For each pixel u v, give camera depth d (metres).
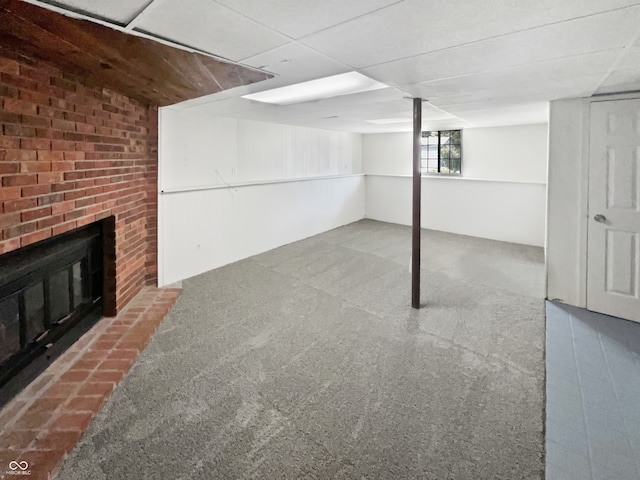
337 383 2.25
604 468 1.61
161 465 1.63
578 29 1.58
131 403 2.05
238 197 4.95
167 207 3.97
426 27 1.56
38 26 1.52
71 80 2.29
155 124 3.70
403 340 2.79
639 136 2.91
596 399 2.09
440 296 3.69
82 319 2.75
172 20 1.48
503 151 6.16
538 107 3.85
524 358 2.52
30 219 1.95
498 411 1.99
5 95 1.75
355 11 1.40
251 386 2.22
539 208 5.74
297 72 2.30
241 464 1.64
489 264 4.80
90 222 2.60
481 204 6.35
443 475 1.58
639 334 2.85
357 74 2.64
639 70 2.27
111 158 2.88
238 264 4.82
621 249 3.09
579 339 2.78
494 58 2.02
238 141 5.13
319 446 1.75
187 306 3.42
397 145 7.57
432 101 3.45
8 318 1.96
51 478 1.55
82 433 1.81
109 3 1.32
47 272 2.27
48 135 2.08
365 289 3.90
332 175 7.13
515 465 1.63
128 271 3.35
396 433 1.83
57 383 2.16
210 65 2.13
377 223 7.62
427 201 7.06
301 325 3.05
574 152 3.26
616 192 3.08
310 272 4.49
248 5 1.35
